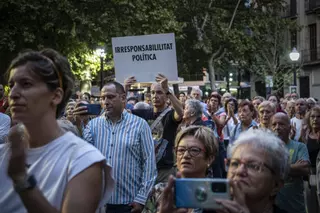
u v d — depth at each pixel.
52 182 2.26
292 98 14.91
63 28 22.94
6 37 22.52
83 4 23.45
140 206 4.87
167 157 6.13
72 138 2.35
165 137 6.23
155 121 6.31
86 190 2.21
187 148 3.60
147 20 24.38
